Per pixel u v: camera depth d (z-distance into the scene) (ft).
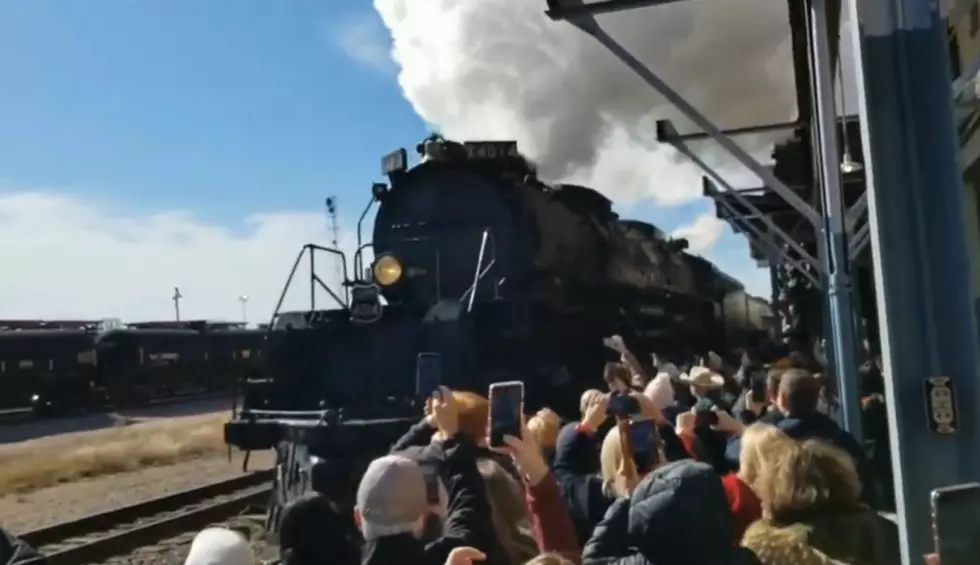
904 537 8.35
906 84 8.54
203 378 135.44
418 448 14.42
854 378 23.70
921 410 8.30
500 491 14.44
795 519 11.71
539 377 33.40
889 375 8.43
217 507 43.80
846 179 36.01
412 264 39.70
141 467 67.10
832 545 11.44
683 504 9.45
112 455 68.64
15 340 111.14
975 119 23.09
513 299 33.73
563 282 38.73
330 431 29.43
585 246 43.19
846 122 31.89
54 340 116.16
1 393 108.58
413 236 40.06
